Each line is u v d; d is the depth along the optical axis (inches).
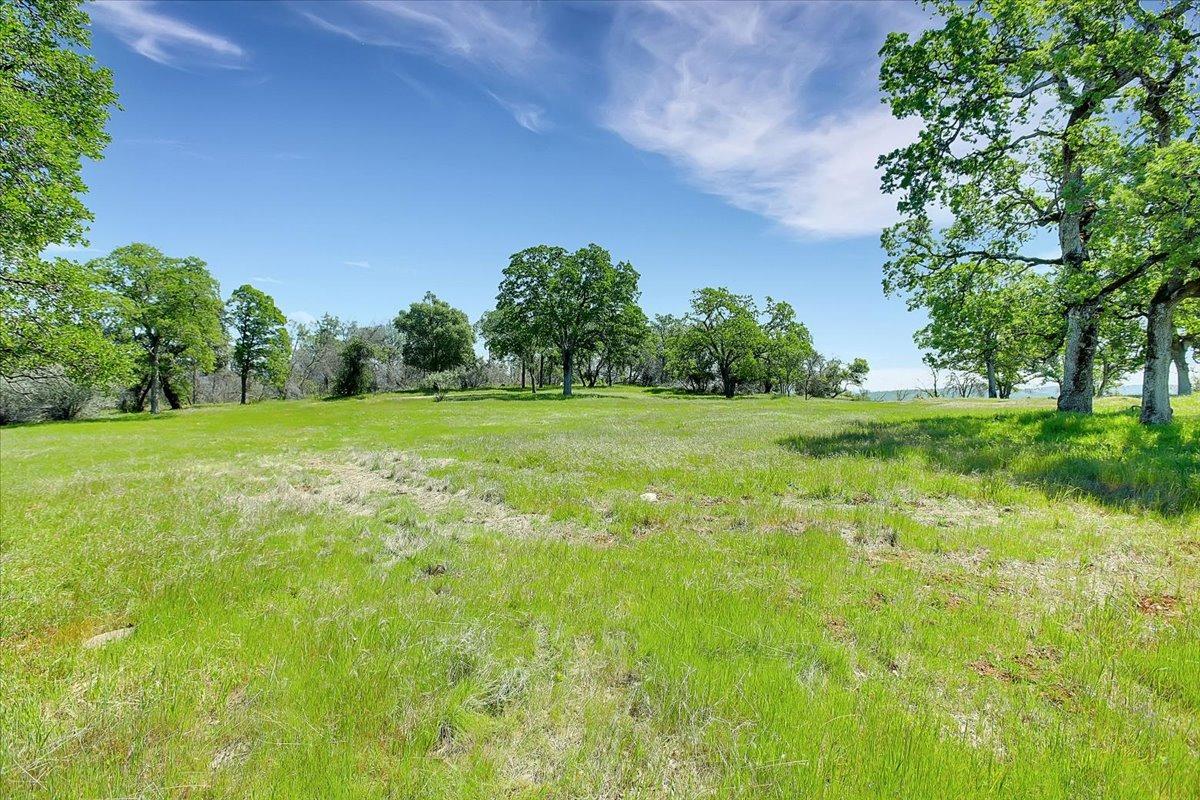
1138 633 164.7
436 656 157.6
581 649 166.1
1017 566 223.6
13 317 676.7
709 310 2888.8
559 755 120.4
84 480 499.2
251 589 213.5
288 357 2898.6
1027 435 555.8
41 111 693.3
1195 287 514.0
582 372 3676.2
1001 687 140.3
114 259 1964.8
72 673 149.4
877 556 243.9
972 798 103.0
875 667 151.2
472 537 289.7
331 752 117.3
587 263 2432.3
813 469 428.8
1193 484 308.7
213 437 1008.2
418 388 3388.3
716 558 244.8
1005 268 768.3
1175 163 452.8
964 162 654.5
